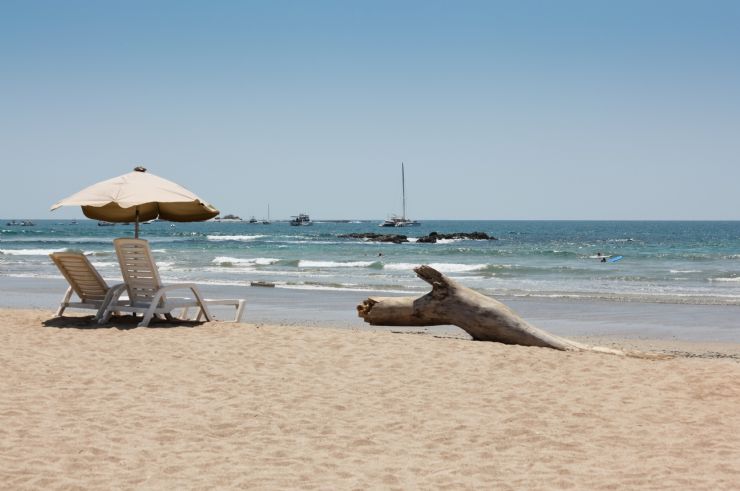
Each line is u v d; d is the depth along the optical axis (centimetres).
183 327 1098
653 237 10269
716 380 786
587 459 527
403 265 3581
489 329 1063
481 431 595
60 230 12462
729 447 557
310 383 754
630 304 1897
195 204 1255
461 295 1092
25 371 780
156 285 1120
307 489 457
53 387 712
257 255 4822
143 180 1121
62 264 1155
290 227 18600
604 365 862
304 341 980
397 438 573
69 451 523
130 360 848
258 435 575
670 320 1582
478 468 503
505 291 2306
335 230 14738
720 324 1523
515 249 5872
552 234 12019
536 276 3025
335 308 1712
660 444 566
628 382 780
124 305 1148
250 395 700
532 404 684
